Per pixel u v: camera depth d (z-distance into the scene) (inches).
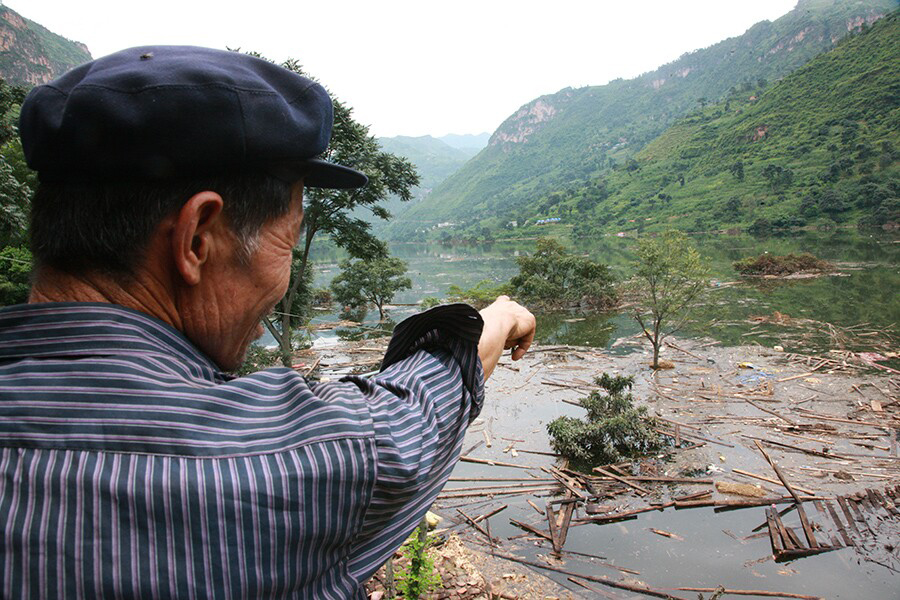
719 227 3902.6
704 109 7313.0
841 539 391.2
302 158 23.0
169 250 22.0
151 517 17.5
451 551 354.9
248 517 18.3
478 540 403.9
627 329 1156.5
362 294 1651.1
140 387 19.2
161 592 17.1
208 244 22.3
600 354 948.0
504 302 39.1
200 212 21.1
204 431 19.3
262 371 23.3
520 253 4023.1
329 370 938.1
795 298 1365.7
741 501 444.5
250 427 20.3
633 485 476.4
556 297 1453.0
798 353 892.0
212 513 18.0
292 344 1107.3
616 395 587.2
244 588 18.1
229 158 20.7
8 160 729.0
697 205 4549.7
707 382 766.5
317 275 2731.3
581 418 639.1
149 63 20.1
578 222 5354.3
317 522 19.3
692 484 479.5
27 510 17.1
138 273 22.2
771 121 5324.8
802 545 386.3
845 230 3272.6
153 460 18.2
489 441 579.8
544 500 463.2
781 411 647.1
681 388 746.8
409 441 23.0
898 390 693.9
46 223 21.9
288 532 18.8
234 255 22.9
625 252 3208.7
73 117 19.0
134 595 17.0
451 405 26.6
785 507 440.5
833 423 603.8
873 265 1854.1
